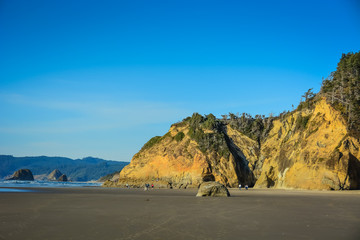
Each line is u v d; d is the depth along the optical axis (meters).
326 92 78.50
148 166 98.38
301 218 18.06
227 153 94.12
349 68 74.31
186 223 15.91
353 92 69.62
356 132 62.00
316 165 62.72
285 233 13.20
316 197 39.25
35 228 14.26
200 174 89.00
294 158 72.69
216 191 40.66
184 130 106.75
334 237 12.39
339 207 25.25
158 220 16.97
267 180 80.69
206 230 13.87
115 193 50.09
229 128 110.38
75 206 25.14
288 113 99.31
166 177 93.19
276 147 93.12
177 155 96.25
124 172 103.69
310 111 82.75
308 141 70.69
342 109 68.12
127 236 12.48
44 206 25.02
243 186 91.50
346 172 57.38
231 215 19.39
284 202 30.64
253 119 112.88
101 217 18.17
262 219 17.55
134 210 22.16
